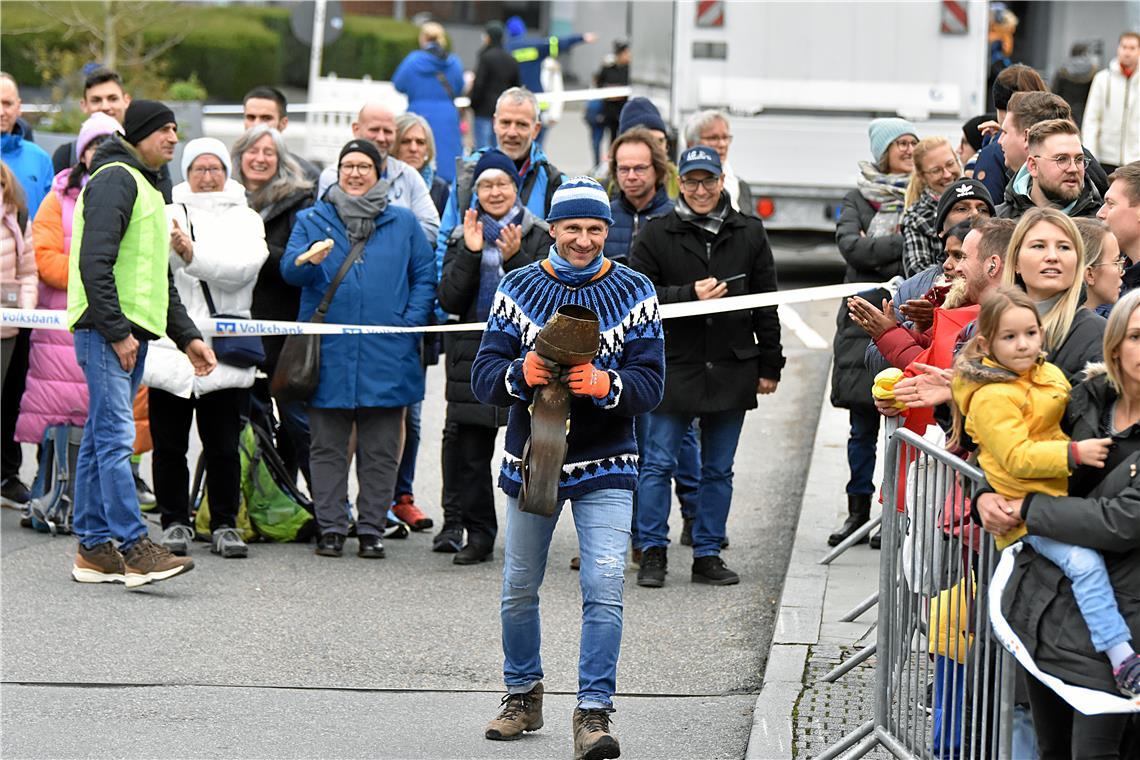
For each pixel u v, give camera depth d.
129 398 22.84
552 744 17.09
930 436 16.77
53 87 61.12
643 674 19.61
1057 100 19.66
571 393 15.80
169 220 24.30
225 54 97.25
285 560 25.00
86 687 18.91
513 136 25.41
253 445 26.06
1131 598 12.49
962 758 13.64
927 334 17.45
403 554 25.66
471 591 23.33
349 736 17.33
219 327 24.62
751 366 23.14
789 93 48.88
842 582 22.77
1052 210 13.78
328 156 53.38
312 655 20.23
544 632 21.27
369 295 24.72
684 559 25.34
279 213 25.86
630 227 25.06
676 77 49.09
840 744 15.54
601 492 16.28
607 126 77.81
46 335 25.94
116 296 22.31
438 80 53.22
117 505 22.73
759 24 48.81
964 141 26.98
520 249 24.27
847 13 48.47
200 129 50.31
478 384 16.41
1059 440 12.91
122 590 23.05
